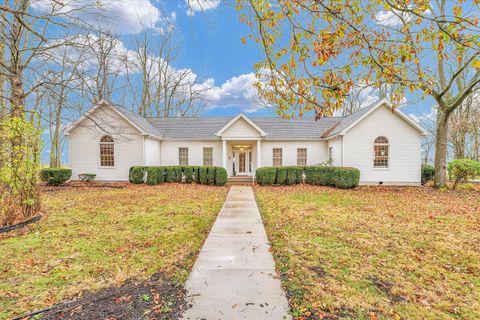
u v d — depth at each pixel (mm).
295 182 15469
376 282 3410
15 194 6445
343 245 4809
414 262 4059
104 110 15812
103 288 3230
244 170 19047
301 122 19328
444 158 13336
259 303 2859
